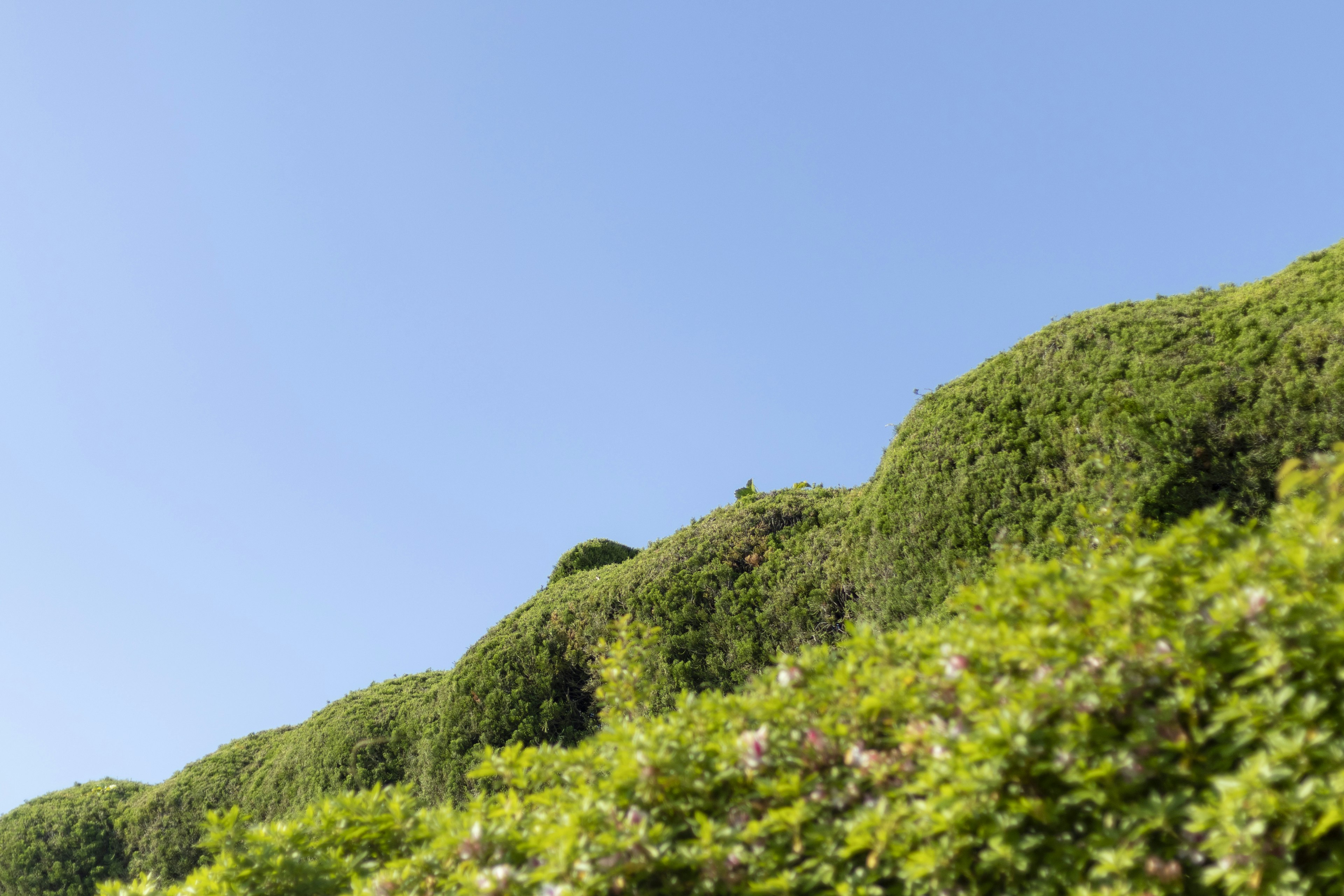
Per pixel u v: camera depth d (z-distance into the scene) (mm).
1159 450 5258
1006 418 6172
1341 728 2117
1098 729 2352
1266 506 4887
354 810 3846
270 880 3504
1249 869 1998
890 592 6340
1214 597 2479
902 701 2691
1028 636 2617
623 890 2645
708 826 2582
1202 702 2311
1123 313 6125
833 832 2539
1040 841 2281
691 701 3381
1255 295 5527
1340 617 2209
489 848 2994
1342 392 4742
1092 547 4156
